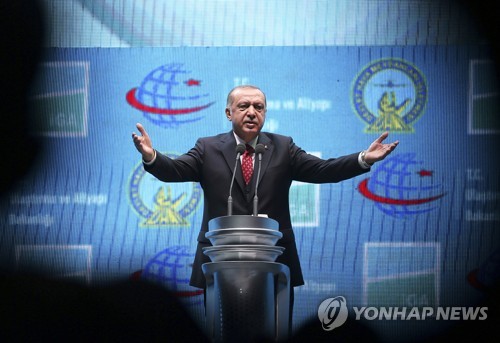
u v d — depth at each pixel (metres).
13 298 10.71
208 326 10.27
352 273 17.45
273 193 11.46
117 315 10.55
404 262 17.48
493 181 17.73
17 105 18.14
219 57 18.38
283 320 10.27
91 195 17.92
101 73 18.33
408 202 17.67
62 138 18.14
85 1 18.45
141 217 17.83
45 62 18.30
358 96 18.17
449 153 17.88
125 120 18.22
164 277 17.59
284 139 11.96
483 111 17.98
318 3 18.44
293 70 18.28
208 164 11.72
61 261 17.67
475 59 18.12
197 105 18.25
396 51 18.22
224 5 18.52
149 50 18.44
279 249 10.27
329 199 17.72
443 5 18.25
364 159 11.38
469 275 17.36
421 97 18.09
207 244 11.45
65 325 10.41
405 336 16.50
